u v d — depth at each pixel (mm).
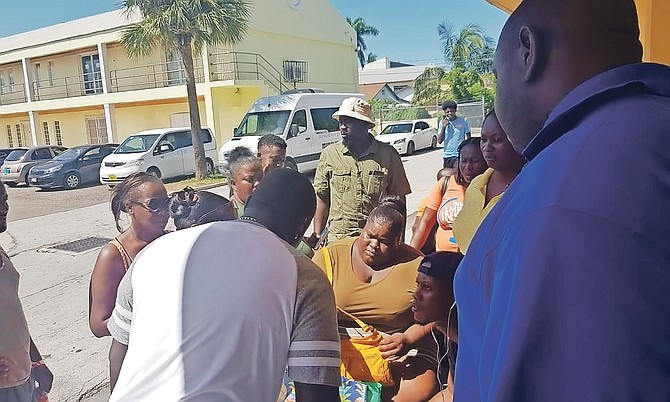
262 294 1372
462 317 880
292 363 1426
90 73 24438
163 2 15102
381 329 2152
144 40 15234
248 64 20375
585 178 696
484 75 30812
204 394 1283
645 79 779
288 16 21984
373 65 59656
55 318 5277
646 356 612
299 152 13992
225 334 1330
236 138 14141
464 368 869
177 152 15742
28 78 25578
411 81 49469
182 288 1395
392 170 3602
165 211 2219
